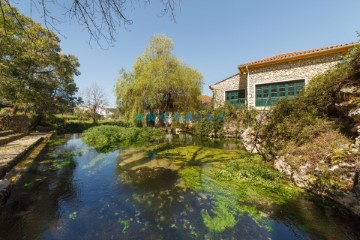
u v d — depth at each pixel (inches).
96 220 135.2
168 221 134.6
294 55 434.9
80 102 944.9
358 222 130.9
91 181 210.5
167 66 602.2
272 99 484.1
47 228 125.8
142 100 595.5
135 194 177.2
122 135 494.0
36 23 576.7
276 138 283.7
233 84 617.9
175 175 229.3
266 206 154.6
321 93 240.1
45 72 657.0
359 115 170.9
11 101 499.5
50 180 212.5
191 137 580.7
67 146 428.1
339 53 398.3
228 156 324.5
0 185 171.2
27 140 423.8
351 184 142.4
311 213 143.3
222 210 149.2
